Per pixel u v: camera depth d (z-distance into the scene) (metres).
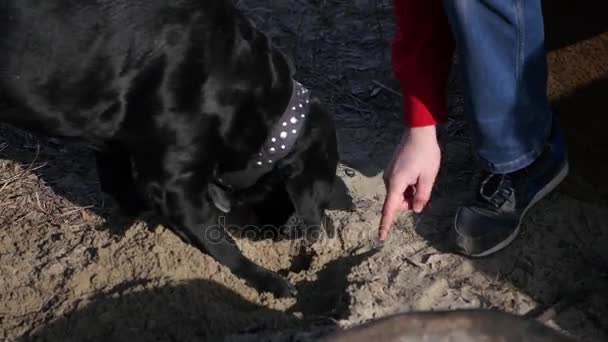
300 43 3.28
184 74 2.45
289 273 2.60
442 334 1.82
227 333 2.39
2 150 2.91
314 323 2.40
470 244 2.50
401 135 2.92
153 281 2.49
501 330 1.81
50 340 2.39
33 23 2.40
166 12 2.44
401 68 2.36
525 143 2.41
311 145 2.49
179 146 2.48
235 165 2.53
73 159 2.91
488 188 2.53
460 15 2.26
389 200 2.36
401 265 2.50
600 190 2.63
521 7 2.26
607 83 2.78
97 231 2.66
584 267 2.47
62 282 2.51
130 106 2.47
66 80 2.44
